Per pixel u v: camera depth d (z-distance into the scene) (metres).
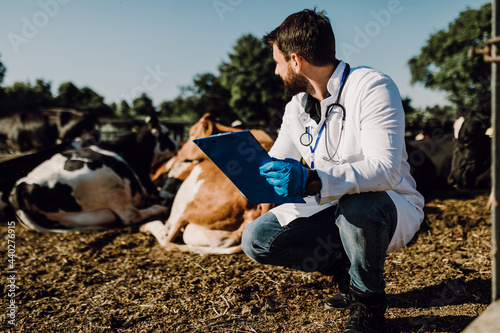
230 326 2.00
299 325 1.97
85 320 2.14
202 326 2.01
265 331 1.93
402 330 1.85
